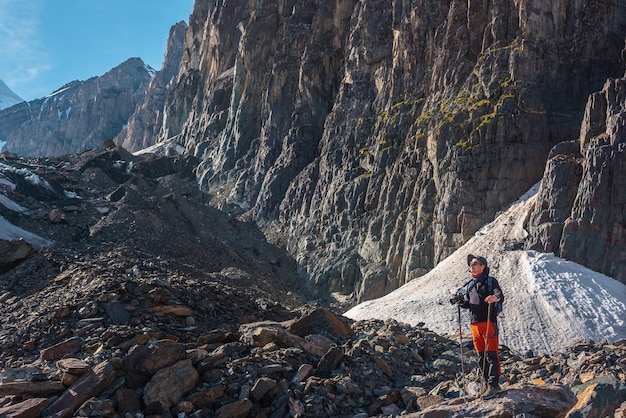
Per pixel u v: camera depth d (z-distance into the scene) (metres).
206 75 137.38
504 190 53.09
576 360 13.35
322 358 12.88
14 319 18.25
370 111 74.81
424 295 45.62
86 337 15.32
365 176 67.88
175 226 64.31
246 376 11.75
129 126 199.62
